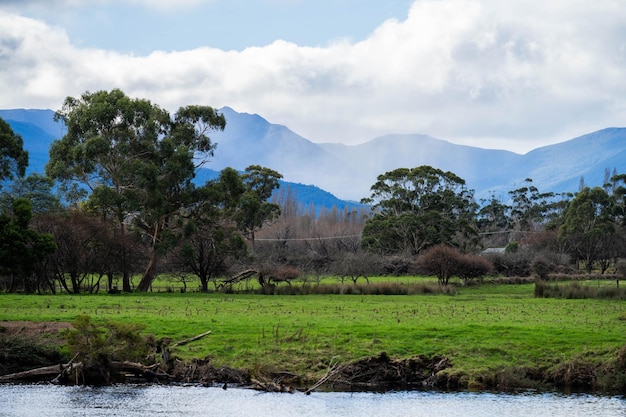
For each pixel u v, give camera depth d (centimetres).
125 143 8800
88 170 8850
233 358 3788
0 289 8506
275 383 3434
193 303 6169
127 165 8700
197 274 9162
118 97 9188
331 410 3042
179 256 8988
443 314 5181
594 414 2964
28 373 3578
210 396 3272
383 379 3566
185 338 4103
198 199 9056
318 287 8125
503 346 3888
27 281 8088
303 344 3962
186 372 3622
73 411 3017
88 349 3566
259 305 5997
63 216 8481
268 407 3083
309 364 3716
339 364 3681
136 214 9188
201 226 9188
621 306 6028
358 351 3825
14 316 4709
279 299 7000
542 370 3606
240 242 8969
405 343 3956
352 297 7431
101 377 3562
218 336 4122
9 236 7156
